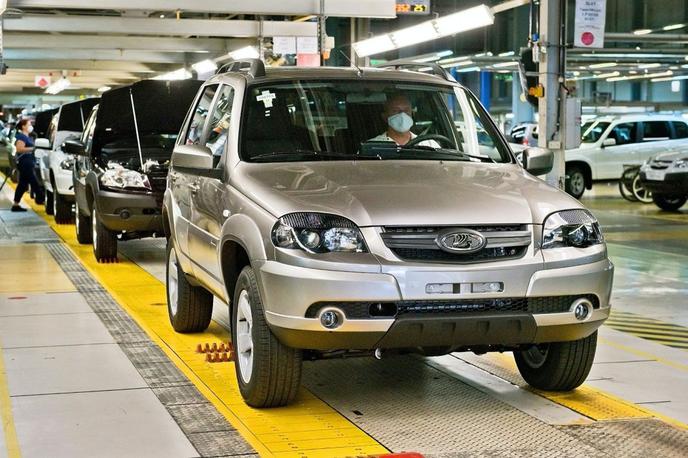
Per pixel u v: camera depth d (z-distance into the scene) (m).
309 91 7.47
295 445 5.87
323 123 7.32
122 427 6.21
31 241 16.86
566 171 29.47
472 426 6.28
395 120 7.42
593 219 6.50
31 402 6.79
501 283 6.05
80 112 20.27
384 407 6.72
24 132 22.64
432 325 5.95
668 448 5.84
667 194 23.52
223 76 8.08
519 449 5.82
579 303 6.25
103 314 10.10
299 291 5.93
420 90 7.69
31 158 22.61
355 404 6.79
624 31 32.75
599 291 6.32
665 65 39.03
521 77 17.42
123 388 7.15
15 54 23.42
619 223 20.81
